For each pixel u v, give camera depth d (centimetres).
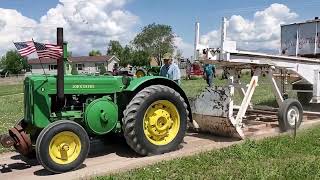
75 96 704
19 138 659
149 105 714
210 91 855
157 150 726
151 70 2312
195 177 570
